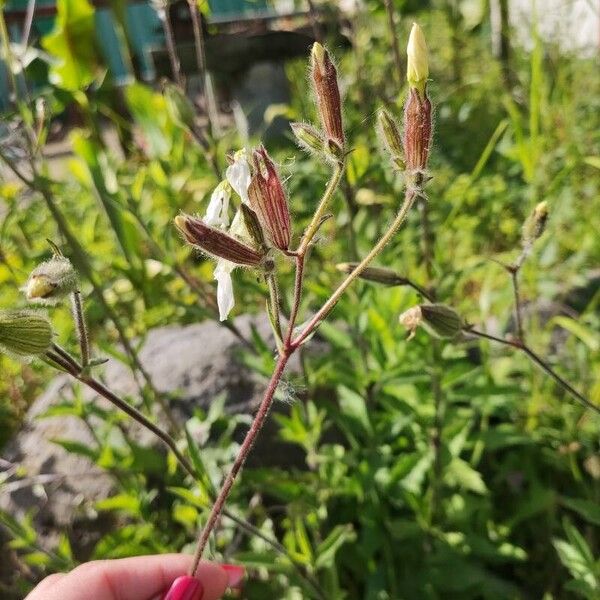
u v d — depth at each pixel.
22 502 0.30
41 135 0.24
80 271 0.28
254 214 0.13
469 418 0.27
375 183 0.35
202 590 0.17
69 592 0.17
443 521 0.26
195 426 0.26
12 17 0.66
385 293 0.29
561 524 0.27
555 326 0.35
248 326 0.35
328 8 0.51
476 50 0.69
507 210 0.45
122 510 0.28
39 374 0.41
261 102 0.71
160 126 0.35
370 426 0.26
